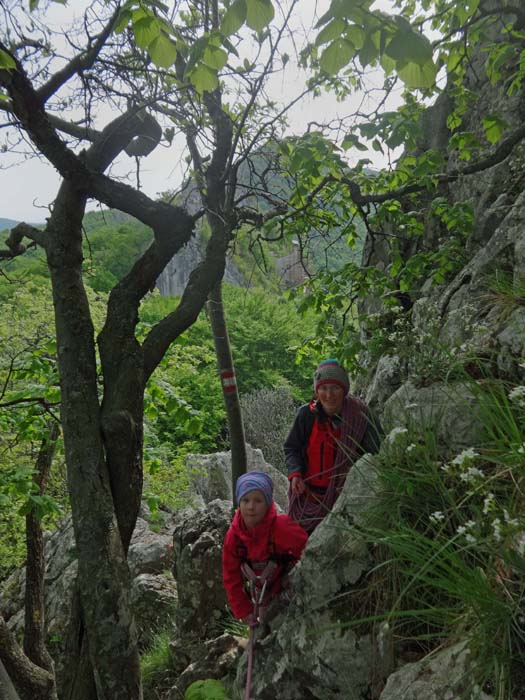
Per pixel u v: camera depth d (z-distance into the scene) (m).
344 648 2.59
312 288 6.87
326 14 2.04
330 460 3.43
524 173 5.75
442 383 3.24
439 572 2.29
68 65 3.88
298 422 3.55
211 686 2.25
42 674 5.54
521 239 4.43
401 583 2.53
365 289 6.59
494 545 2.15
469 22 4.94
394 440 2.86
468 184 6.69
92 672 3.49
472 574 2.11
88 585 3.44
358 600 2.67
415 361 3.51
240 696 3.05
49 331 7.99
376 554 2.68
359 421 3.37
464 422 2.87
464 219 5.55
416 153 7.59
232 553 3.27
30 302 8.05
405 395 3.30
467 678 1.98
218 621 5.53
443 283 6.00
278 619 3.14
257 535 3.20
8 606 10.98
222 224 4.47
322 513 3.37
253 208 4.95
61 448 7.27
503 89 6.40
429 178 5.41
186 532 5.95
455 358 3.35
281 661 2.84
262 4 2.16
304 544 3.20
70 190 4.07
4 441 7.40
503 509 2.07
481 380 3.10
